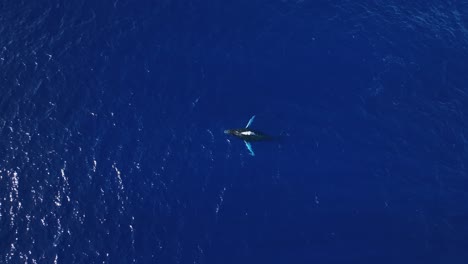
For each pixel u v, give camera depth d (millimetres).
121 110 64375
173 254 55344
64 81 65938
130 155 61344
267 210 58156
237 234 56688
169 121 63812
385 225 57344
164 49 69125
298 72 67562
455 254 55531
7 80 65312
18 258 54156
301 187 59688
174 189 59344
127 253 55250
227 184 59781
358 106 65125
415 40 70562
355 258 55281
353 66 68188
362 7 73688
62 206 57656
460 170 61094
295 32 70875
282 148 61969
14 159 60156
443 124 64062
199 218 57625
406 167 61156
